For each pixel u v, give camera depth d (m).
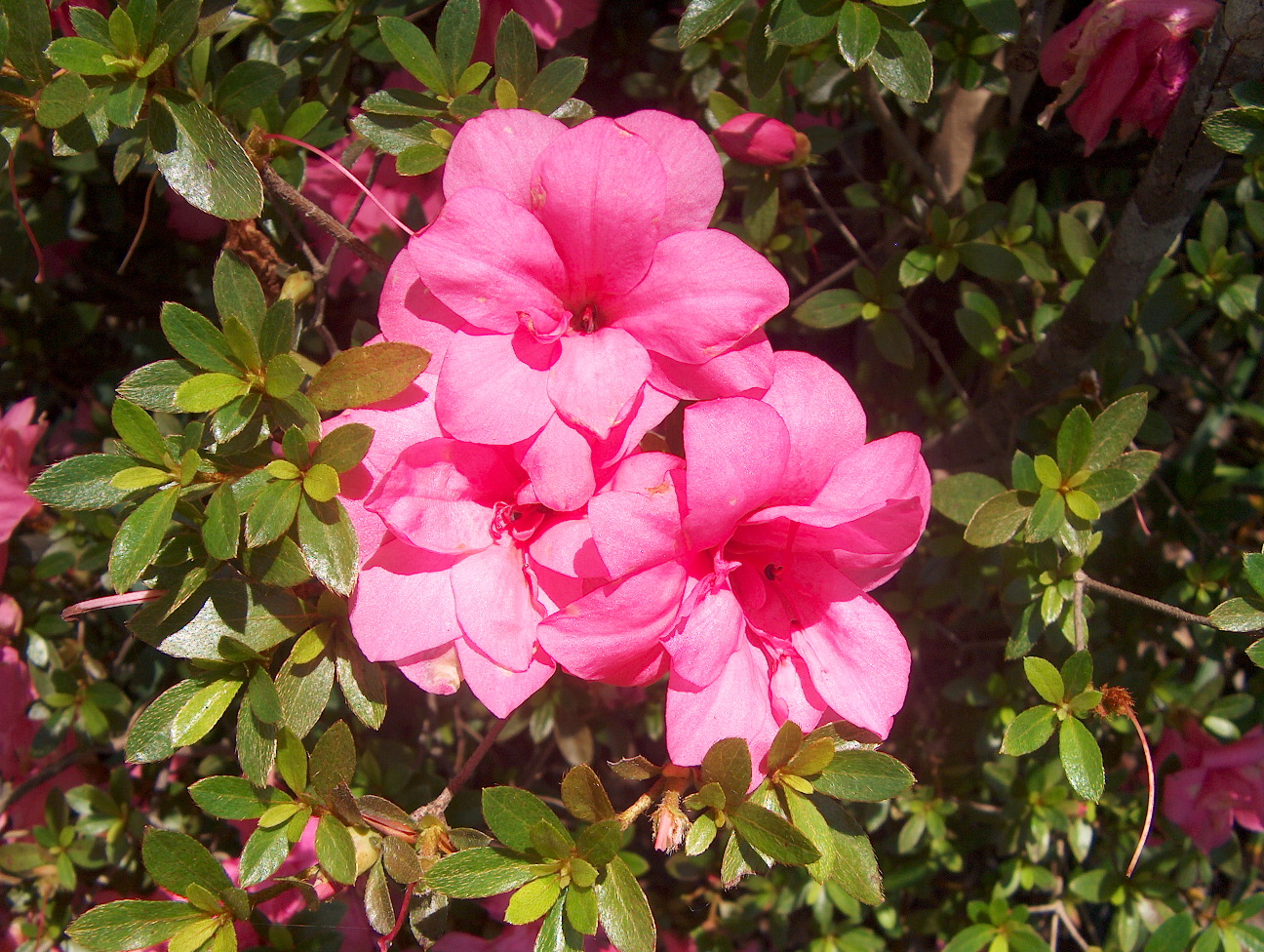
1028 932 0.34
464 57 0.25
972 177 0.35
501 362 0.21
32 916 0.36
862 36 0.24
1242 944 0.34
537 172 0.21
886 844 0.40
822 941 0.37
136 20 0.22
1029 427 0.32
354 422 0.21
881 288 0.31
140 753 0.22
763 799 0.21
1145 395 0.25
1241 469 0.39
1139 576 0.36
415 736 0.40
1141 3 0.25
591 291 0.22
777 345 0.42
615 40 0.42
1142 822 0.36
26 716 0.34
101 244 0.42
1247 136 0.22
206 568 0.22
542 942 0.21
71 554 0.34
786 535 0.22
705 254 0.21
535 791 0.42
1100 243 0.38
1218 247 0.32
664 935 0.39
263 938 0.28
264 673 0.22
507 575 0.22
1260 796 0.33
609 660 0.20
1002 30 0.26
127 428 0.21
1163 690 0.35
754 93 0.26
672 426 0.23
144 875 0.35
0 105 0.23
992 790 0.36
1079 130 0.27
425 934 0.23
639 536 0.20
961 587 0.32
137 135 0.24
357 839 0.22
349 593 0.21
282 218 0.28
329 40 0.30
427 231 0.21
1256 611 0.23
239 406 0.22
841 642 0.22
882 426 0.37
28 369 0.41
